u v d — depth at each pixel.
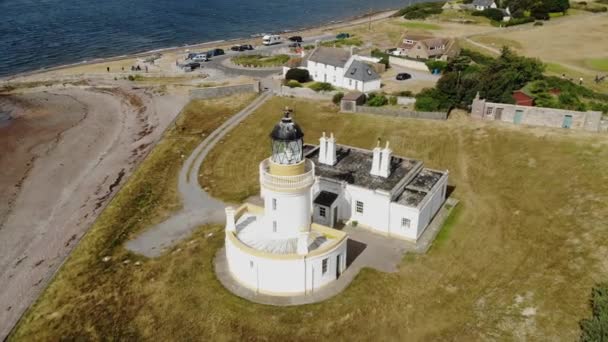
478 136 64.56
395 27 143.12
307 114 76.06
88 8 176.62
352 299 36.25
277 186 34.16
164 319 35.06
